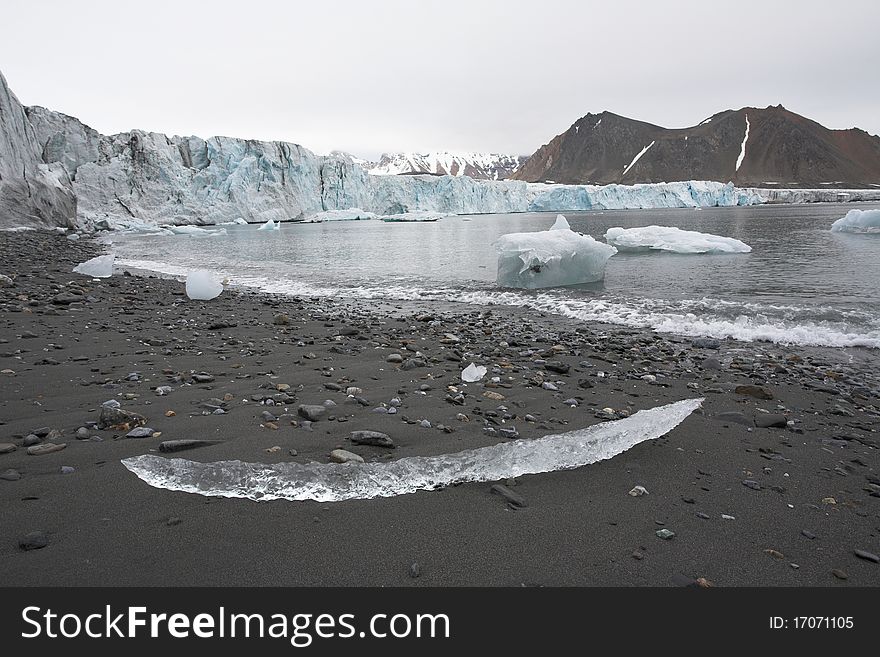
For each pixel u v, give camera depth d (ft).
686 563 6.79
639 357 19.12
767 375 16.87
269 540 6.91
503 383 14.97
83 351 17.29
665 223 129.39
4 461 8.75
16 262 42.47
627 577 6.48
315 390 13.71
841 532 7.63
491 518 7.68
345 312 28.91
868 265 42.50
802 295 30.89
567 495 8.51
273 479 8.30
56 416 11.01
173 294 32.45
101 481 8.13
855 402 14.23
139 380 14.06
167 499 7.72
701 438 11.21
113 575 6.11
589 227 122.93
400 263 55.88
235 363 16.48
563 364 16.83
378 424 11.21
